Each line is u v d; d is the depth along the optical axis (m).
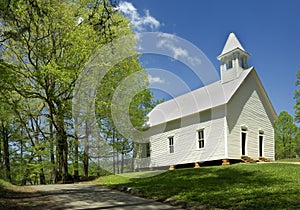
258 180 8.95
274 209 5.44
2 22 7.55
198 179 10.10
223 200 6.46
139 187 9.16
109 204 6.65
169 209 6.09
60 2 12.36
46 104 16.22
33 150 15.12
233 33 19.80
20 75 12.80
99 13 7.91
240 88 18.03
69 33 13.01
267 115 19.98
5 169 16.80
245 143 17.64
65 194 8.33
